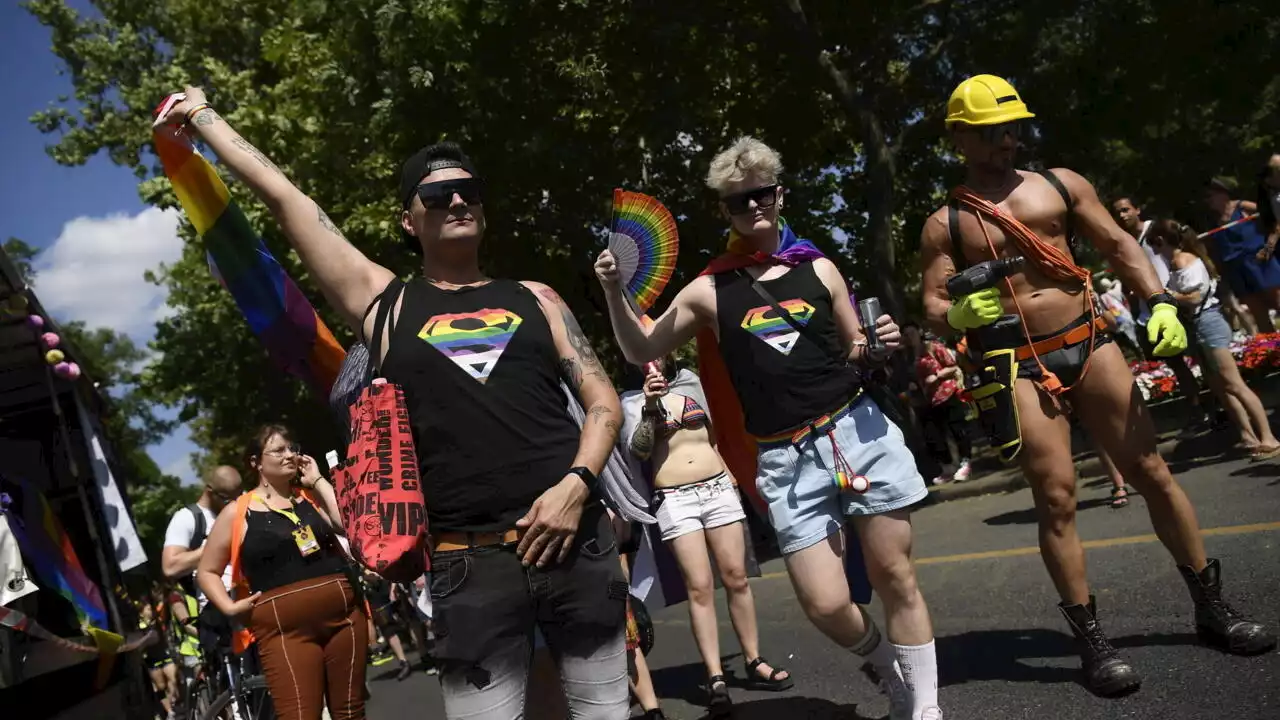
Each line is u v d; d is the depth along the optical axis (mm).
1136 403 4141
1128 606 5066
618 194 3818
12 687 5855
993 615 5684
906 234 20500
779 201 3957
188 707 6680
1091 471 10055
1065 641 4824
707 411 5723
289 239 2961
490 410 2756
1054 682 4227
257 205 18219
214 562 5117
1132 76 17078
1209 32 16938
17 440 7586
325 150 17156
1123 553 6215
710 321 3998
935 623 5812
